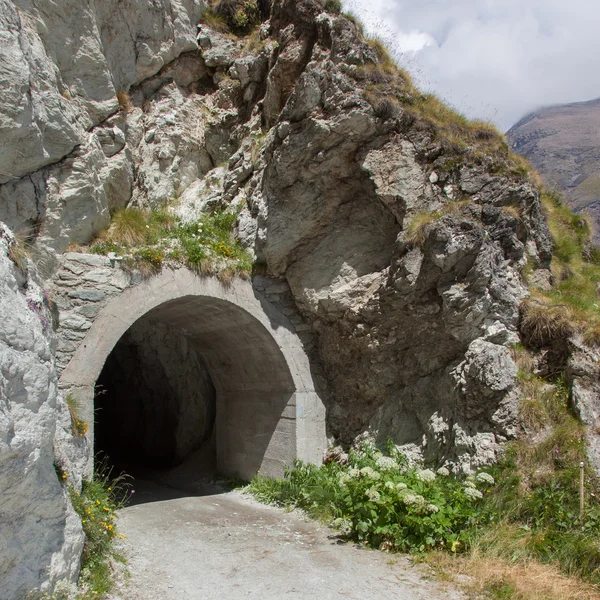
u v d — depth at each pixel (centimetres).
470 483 577
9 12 633
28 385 388
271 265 863
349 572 504
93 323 710
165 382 1274
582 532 519
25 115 642
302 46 902
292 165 809
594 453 586
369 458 733
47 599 384
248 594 461
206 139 1041
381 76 791
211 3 1120
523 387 659
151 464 1267
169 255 786
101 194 798
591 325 676
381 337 798
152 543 603
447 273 705
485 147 787
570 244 965
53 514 412
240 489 899
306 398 866
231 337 930
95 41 854
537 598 430
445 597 446
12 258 451
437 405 732
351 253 834
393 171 768
